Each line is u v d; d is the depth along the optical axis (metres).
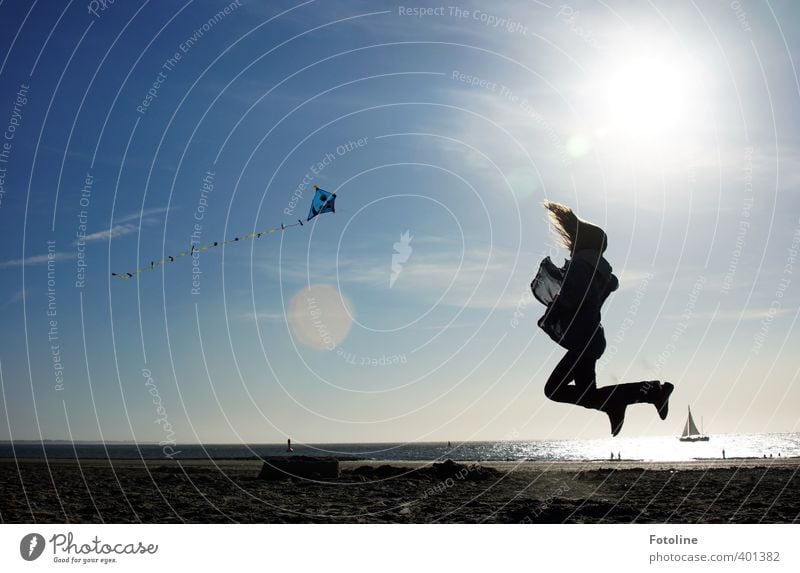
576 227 10.49
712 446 75.69
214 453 83.19
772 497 21.12
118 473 27.98
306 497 21.34
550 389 10.09
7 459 38.53
